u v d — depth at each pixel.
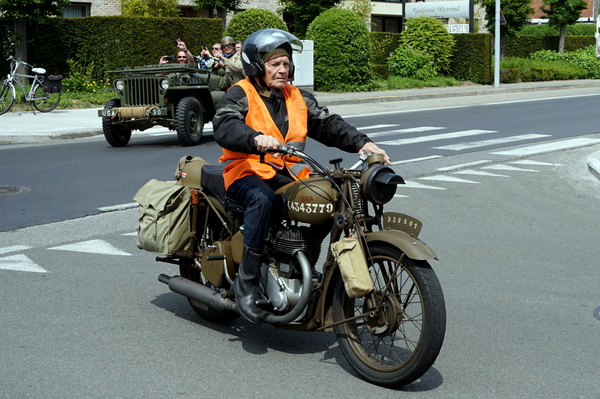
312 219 3.95
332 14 26.62
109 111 13.52
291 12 30.62
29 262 6.17
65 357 4.20
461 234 7.32
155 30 23.64
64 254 6.44
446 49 31.47
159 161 11.82
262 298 4.25
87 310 5.04
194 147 13.67
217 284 4.48
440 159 12.01
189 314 5.04
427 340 3.60
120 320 4.86
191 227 4.79
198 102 14.01
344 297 4.00
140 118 13.48
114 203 8.54
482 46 31.59
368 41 27.25
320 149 13.23
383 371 3.81
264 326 4.86
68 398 3.65
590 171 10.80
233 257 4.35
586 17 58.00
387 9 43.03
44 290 5.45
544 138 14.74
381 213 3.93
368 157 3.91
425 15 35.31
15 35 22.11
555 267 6.20
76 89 22.33
